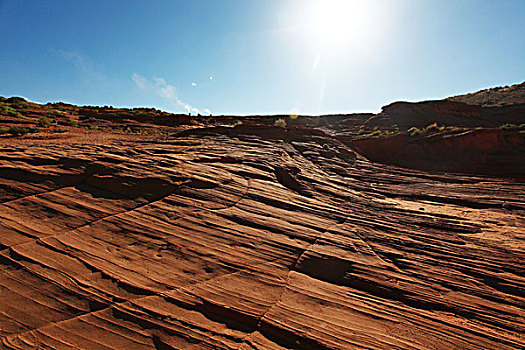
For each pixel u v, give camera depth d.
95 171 7.20
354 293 4.73
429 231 8.04
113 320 3.46
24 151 7.89
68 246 4.60
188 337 3.37
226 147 13.60
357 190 13.15
